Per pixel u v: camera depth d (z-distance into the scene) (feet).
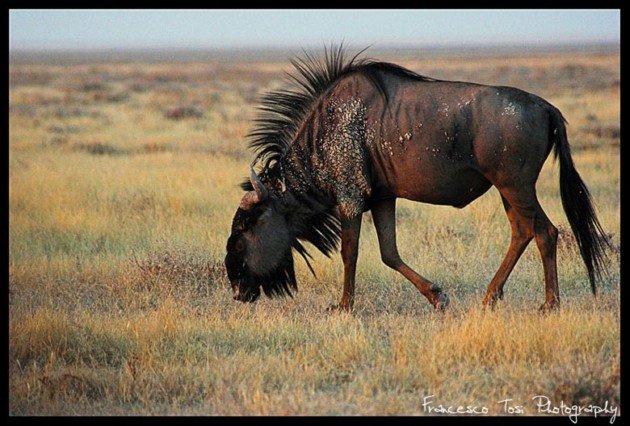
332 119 95.66
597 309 93.30
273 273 99.14
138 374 77.66
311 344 84.07
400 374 75.10
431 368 75.51
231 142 262.06
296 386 74.43
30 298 107.76
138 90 647.15
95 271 118.11
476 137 90.07
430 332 85.30
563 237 120.26
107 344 86.69
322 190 97.60
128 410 71.31
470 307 94.12
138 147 258.98
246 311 99.71
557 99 462.19
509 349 78.74
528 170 89.86
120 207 155.22
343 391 73.92
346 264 97.35
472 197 94.68
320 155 96.22
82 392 75.66
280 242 98.43
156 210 149.69
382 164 94.53
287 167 97.91
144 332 88.43
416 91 93.04
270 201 97.45
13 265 121.70
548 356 78.23
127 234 137.08
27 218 149.79
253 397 70.90
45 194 168.55
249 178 101.60
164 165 209.46
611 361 75.66
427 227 134.72
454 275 112.37
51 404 72.64
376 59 100.07
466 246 124.47
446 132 90.79
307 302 104.47
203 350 84.94
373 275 112.98
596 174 197.57
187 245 122.01
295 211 98.84
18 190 173.17
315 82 98.32
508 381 73.10
